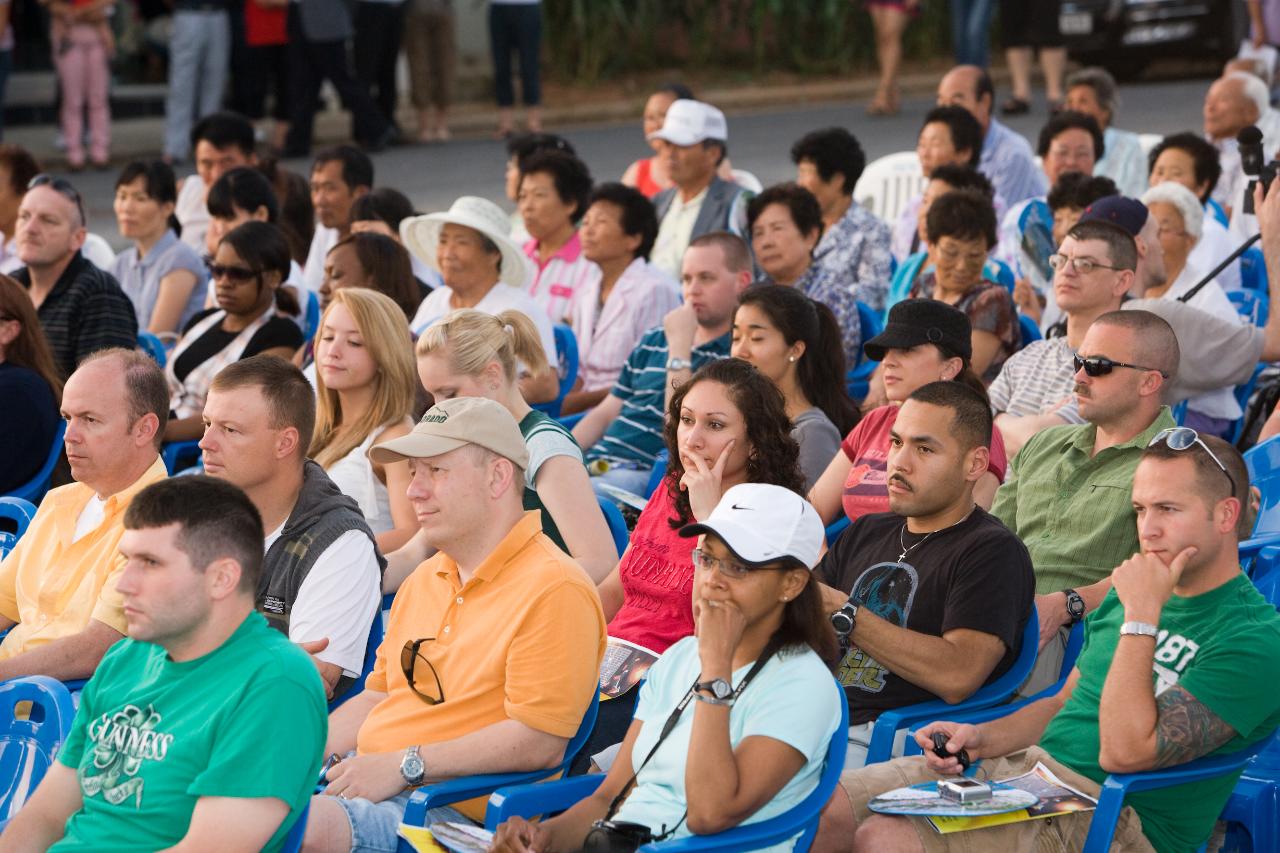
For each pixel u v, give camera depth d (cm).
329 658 496
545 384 811
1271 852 480
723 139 1054
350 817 434
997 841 429
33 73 2130
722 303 756
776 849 403
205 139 1170
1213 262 882
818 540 405
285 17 1925
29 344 719
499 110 2141
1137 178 1173
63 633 533
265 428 499
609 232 888
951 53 2686
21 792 447
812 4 2605
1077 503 559
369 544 509
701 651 399
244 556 387
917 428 489
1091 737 463
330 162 1086
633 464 770
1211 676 436
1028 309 868
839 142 968
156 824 386
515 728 447
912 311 601
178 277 995
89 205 1644
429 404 680
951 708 476
